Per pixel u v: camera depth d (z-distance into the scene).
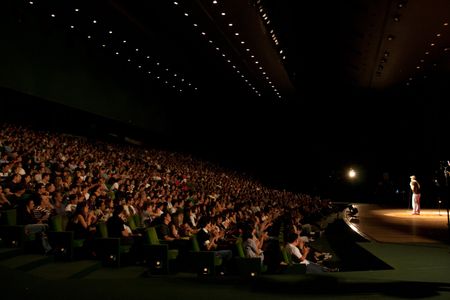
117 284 7.32
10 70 19.55
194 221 14.21
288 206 22.61
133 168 22.86
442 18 17.34
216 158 41.16
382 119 37.53
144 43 25.91
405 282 7.52
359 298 6.40
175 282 7.50
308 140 42.47
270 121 43.06
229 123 42.25
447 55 21.80
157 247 9.41
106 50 26.64
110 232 10.15
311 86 35.47
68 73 23.36
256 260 9.02
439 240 12.79
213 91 36.72
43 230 9.80
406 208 28.44
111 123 29.70
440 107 30.89
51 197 11.81
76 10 21.19
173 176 24.78
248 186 31.45
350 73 29.14
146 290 6.93
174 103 36.72
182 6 21.22
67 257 9.31
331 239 18.20
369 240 13.20
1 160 14.60
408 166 36.28
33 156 16.81
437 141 32.88
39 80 21.27
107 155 23.89
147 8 21.70
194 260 9.48
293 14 24.44
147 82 32.06
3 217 9.65
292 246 10.68
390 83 29.02
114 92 27.75
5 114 22.70
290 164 43.12
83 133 28.89
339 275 8.22
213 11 21.31
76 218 9.96
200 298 6.45
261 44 25.36
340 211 28.48
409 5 16.75
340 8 20.33
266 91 36.31
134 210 13.15
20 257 8.77
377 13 18.55
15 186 12.08
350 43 23.77
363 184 40.25
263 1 21.48
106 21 22.61
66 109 24.56
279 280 7.63
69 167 17.20
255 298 6.41
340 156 41.31
